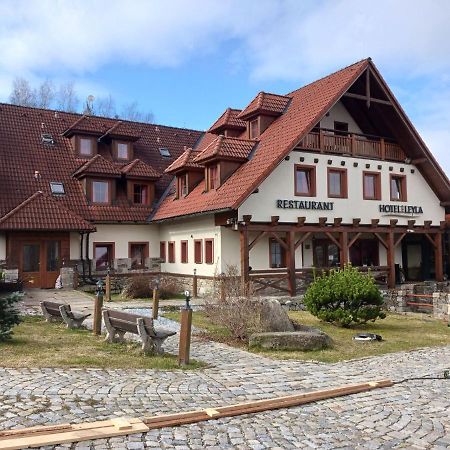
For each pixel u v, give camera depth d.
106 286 20.67
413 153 26.75
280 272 22.11
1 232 22.44
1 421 5.98
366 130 27.05
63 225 22.81
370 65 23.89
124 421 6.02
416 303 20.69
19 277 22.08
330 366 10.15
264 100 24.52
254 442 5.79
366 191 25.36
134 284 21.33
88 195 25.64
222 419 6.50
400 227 26.34
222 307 13.69
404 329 15.98
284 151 20.72
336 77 24.11
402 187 26.70
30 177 25.14
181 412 6.60
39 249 23.39
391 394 8.01
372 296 15.73
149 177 27.03
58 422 6.01
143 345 10.23
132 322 10.52
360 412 7.04
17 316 11.29
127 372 8.67
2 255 22.47
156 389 7.66
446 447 5.86
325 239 26.34
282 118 24.20
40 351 10.03
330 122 25.69
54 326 13.40
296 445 5.76
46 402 6.74
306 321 16.80
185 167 24.64
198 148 31.59
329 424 6.52
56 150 27.30
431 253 29.86
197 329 13.91
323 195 23.55
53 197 24.78
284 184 22.28
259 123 24.44
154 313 15.85
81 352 10.12
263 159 21.62
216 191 22.36
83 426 5.85
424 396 7.93
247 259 21.08
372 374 9.45
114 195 26.41
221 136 22.97
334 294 15.66
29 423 5.95
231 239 22.25
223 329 13.93
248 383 8.36
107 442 5.53
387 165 26.06
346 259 24.16
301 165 22.88
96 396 7.11
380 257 28.50
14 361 9.02
